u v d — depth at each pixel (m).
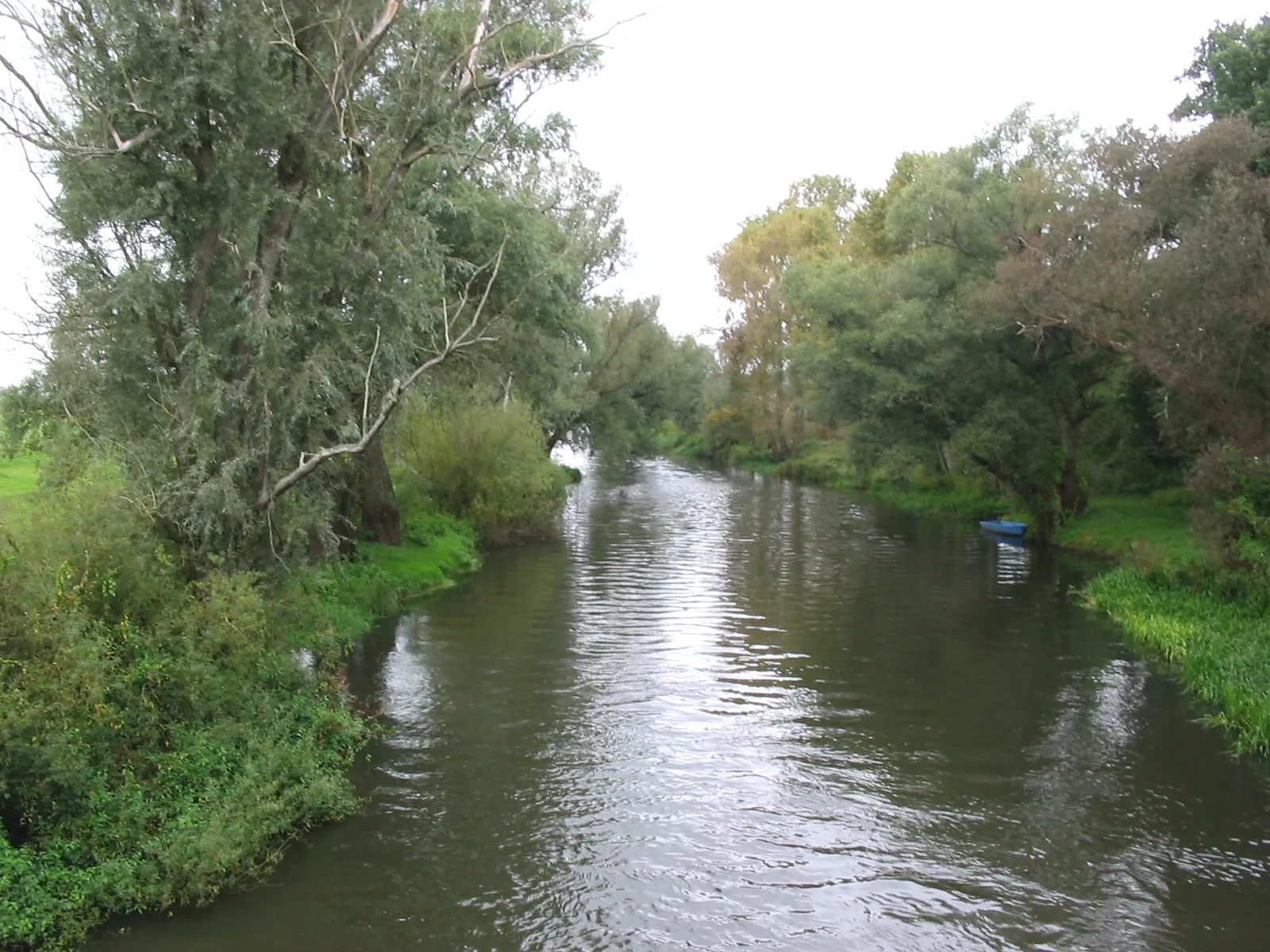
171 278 12.08
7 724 7.75
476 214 18.84
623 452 55.38
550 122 16.81
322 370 12.33
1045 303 24.81
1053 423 32.19
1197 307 19.53
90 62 11.27
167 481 11.16
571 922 8.02
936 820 10.14
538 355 25.50
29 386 12.17
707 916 8.20
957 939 7.92
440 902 8.28
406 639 17.20
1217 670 14.54
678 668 15.66
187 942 7.54
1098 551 28.84
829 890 8.66
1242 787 11.09
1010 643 17.73
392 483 25.45
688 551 29.16
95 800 8.21
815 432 68.44
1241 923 8.20
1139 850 9.51
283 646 11.83
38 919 7.29
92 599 9.43
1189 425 23.59
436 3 14.19
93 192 11.55
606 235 34.38
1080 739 12.62
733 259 66.44
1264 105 25.28
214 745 9.38
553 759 11.59
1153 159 23.84
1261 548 18.91
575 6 14.64
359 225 13.31
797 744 12.27
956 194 32.75
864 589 23.11
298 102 12.69
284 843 9.23
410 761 11.44
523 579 23.77
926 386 35.22
